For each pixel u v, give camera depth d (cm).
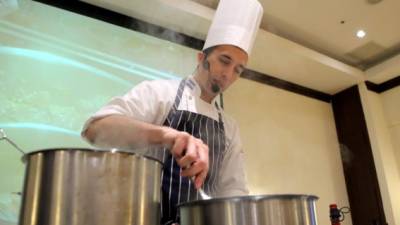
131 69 285
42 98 239
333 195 400
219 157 115
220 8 122
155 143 77
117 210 51
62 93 248
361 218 397
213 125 116
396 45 384
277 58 363
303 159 390
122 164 53
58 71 252
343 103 440
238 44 112
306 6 318
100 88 266
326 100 446
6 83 228
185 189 93
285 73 396
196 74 124
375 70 415
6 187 209
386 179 386
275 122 383
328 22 341
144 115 100
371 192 393
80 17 274
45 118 235
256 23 125
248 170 341
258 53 353
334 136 436
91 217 49
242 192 115
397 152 407
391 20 339
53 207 49
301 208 59
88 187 50
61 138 237
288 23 343
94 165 52
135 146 80
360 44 379
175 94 113
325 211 385
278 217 57
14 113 225
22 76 236
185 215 62
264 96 385
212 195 107
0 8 243
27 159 55
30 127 228
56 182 50
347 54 399
